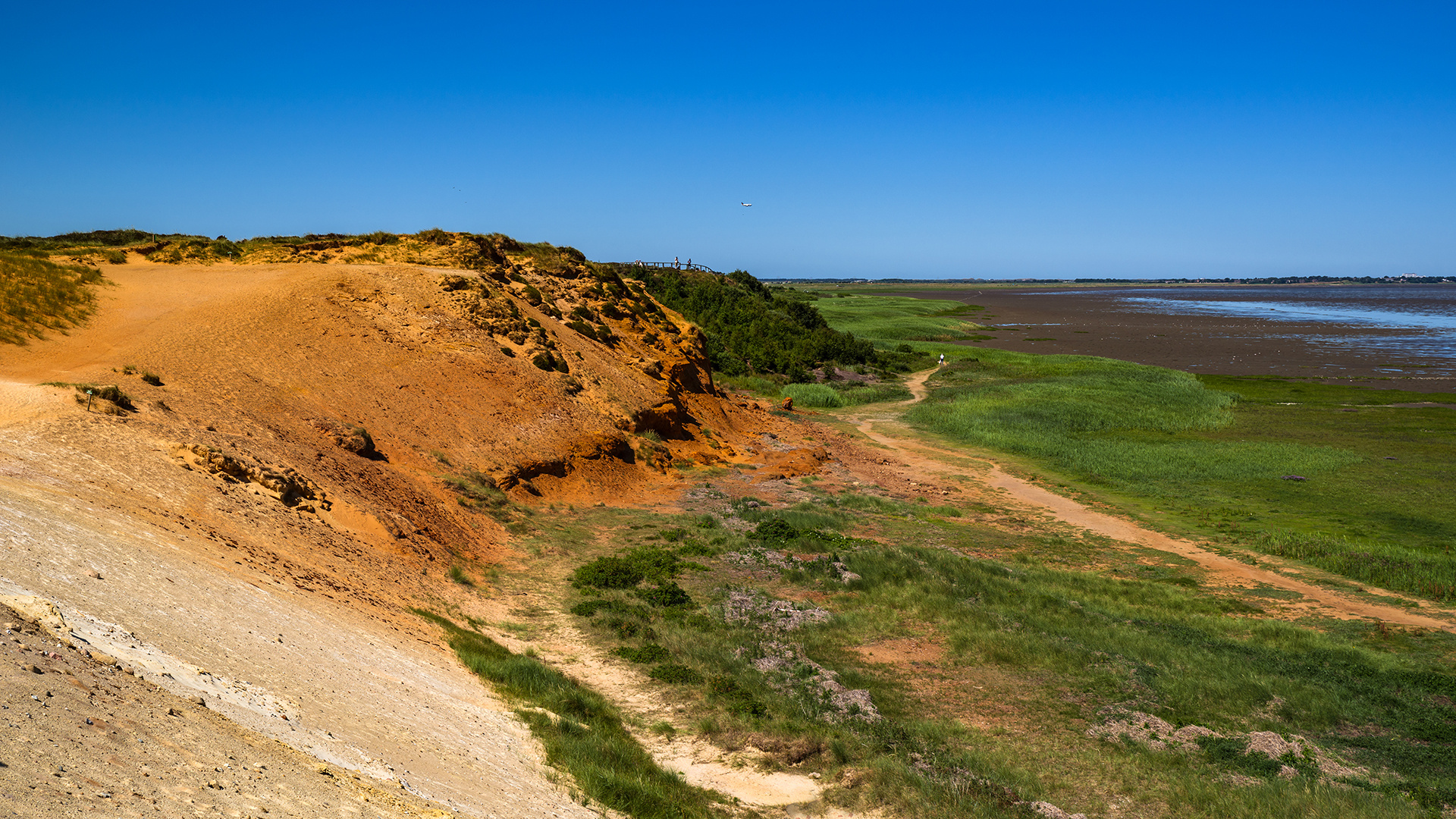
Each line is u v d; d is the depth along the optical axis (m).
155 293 32.16
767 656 17.38
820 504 31.81
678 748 13.43
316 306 33.06
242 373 26.12
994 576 23.25
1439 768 13.80
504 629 18.06
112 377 21.97
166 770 6.50
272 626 12.19
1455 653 19.75
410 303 36.09
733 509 30.05
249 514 17.38
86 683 7.38
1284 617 22.41
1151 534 30.69
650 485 33.12
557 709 13.78
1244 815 11.90
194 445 18.62
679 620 18.98
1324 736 14.89
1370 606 23.42
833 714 14.86
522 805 9.60
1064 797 12.51
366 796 7.76
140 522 14.14
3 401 18.19
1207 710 15.60
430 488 25.12
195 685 8.79
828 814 11.58
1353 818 11.67
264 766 7.41
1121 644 18.73
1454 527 31.66
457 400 31.28
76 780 5.69
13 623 7.98
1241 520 32.56
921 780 12.20
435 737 10.74
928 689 16.30
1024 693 16.12
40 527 11.66
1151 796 12.52
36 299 27.16
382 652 13.43
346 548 18.55
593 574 21.47
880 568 22.91
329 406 27.00
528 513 26.95
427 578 19.42
